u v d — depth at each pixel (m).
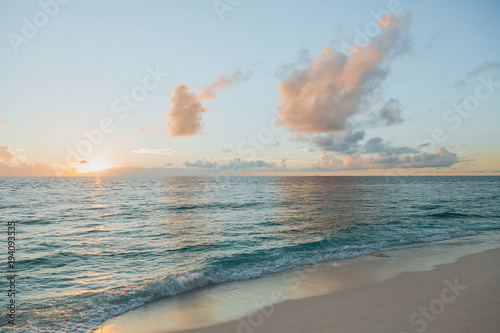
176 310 7.17
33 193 55.75
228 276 9.80
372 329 5.84
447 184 101.50
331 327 6.02
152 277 9.96
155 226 20.31
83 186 88.19
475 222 21.17
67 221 22.75
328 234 16.97
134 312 7.11
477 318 6.23
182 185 98.25
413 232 17.58
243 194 53.38
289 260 11.78
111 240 15.91
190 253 13.08
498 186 85.56
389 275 9.65
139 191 64.06
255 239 15.84
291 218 23.42
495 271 9.86
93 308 7.35
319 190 65.94
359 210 28.14
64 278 9.91
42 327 6.38
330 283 8.95
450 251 12.93
